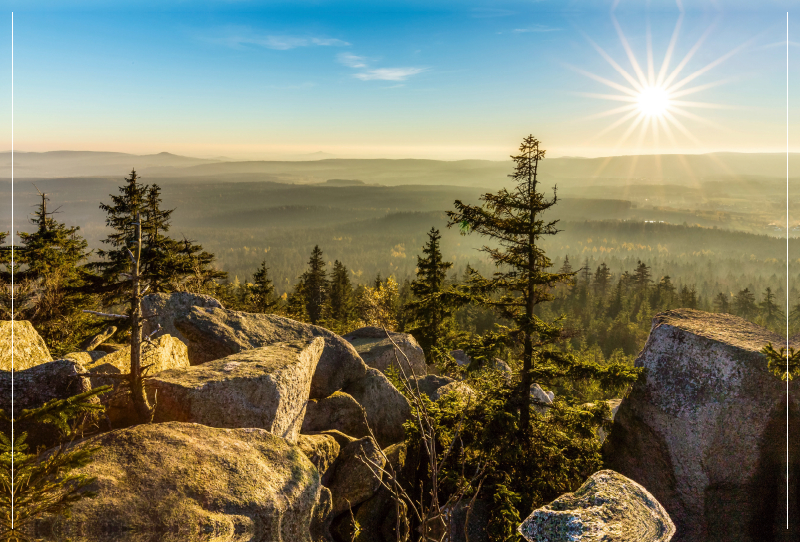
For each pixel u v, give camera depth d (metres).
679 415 10.80
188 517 5.27
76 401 4.61
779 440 10.00
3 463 3.87
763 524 10.30
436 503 4.16
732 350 10.31
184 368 8.98
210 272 30.31
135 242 7.25
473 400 11.70
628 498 5.57
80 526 4.85
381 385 14.19
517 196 11.02
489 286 11.56
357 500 9.01
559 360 11.28
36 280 26.06
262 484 6.20
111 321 26.38
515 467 10.63
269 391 8.61
